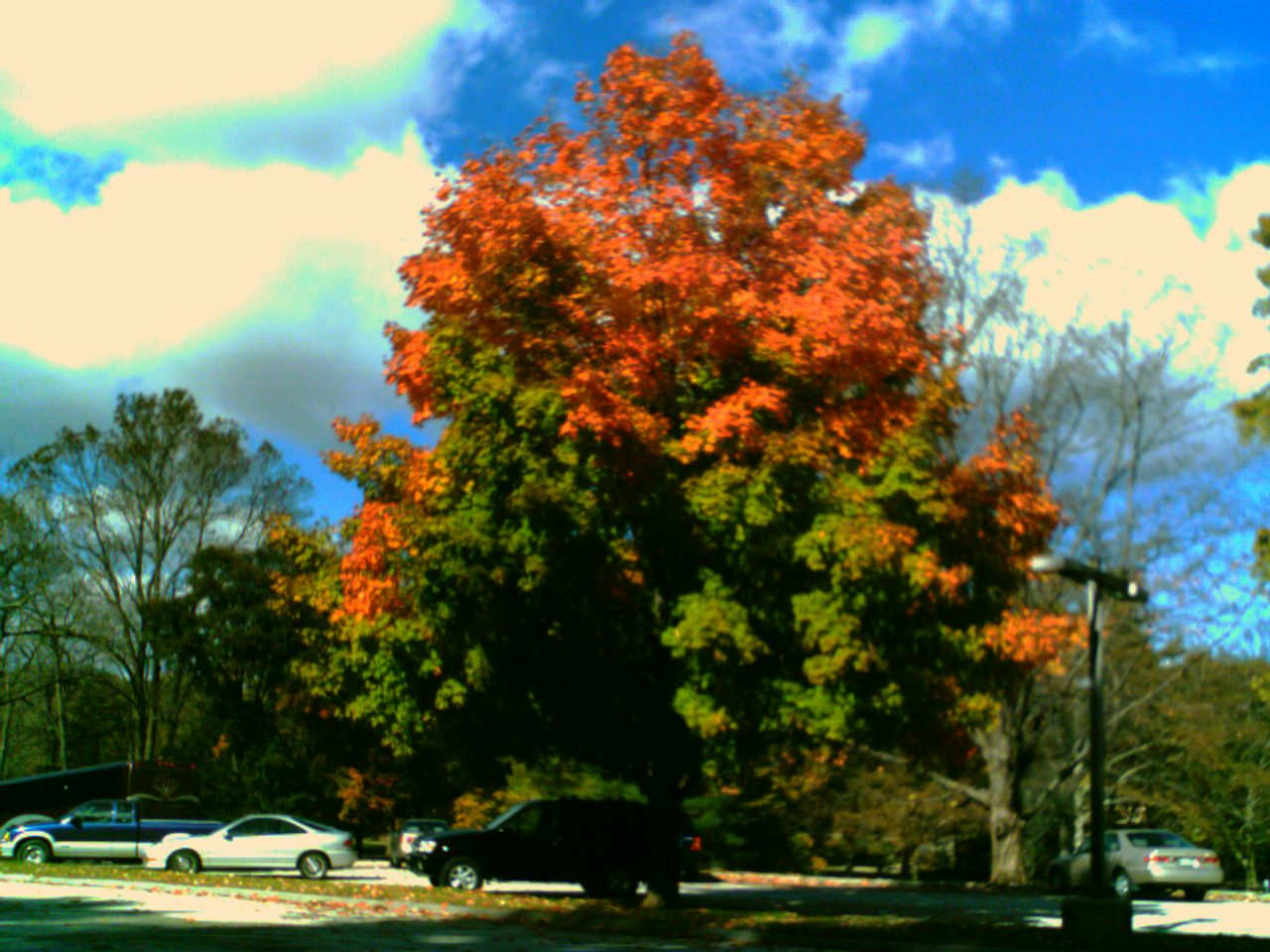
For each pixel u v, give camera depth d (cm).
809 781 4434
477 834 2866
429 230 2058
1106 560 3725
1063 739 4253
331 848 3512
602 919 2125
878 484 1962
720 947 1833
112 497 5428
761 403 1886
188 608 5253
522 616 2111
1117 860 3319
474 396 1975
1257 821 4681
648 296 1934
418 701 2441
